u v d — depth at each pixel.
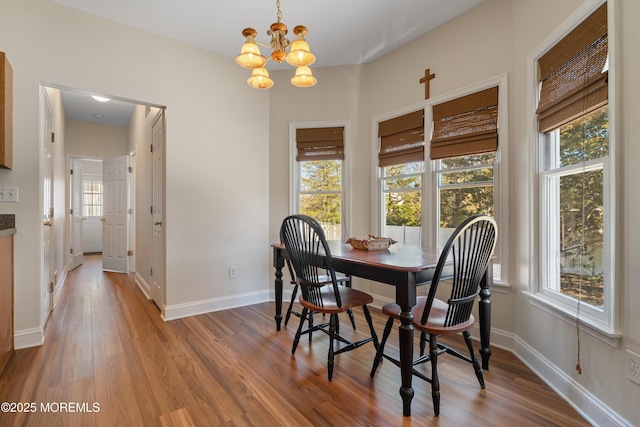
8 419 1.48
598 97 1.52
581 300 1.67
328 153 3.51
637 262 1.28
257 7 2.46
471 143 2.53
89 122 5.58
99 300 3.48
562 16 1.79
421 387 1.80
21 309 2.23
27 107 2.26
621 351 1.34
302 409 1.58
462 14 2.60
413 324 1.60
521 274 2.18
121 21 2.63
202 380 1.84
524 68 2.15
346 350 1.93
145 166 3.87
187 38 2.90
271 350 2.25
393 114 3.18
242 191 3.35
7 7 2.20
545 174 1.99
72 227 5.37
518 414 1.55
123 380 1.83
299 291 3.49
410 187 3.10
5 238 2.02
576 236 1.75
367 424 1.47
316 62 3.42
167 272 2.89
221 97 3.21
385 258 1.85
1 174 2.17
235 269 3.30
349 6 2.47
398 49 3.14
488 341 1.98
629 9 1.33
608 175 1.47
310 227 1.87
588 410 1.51
